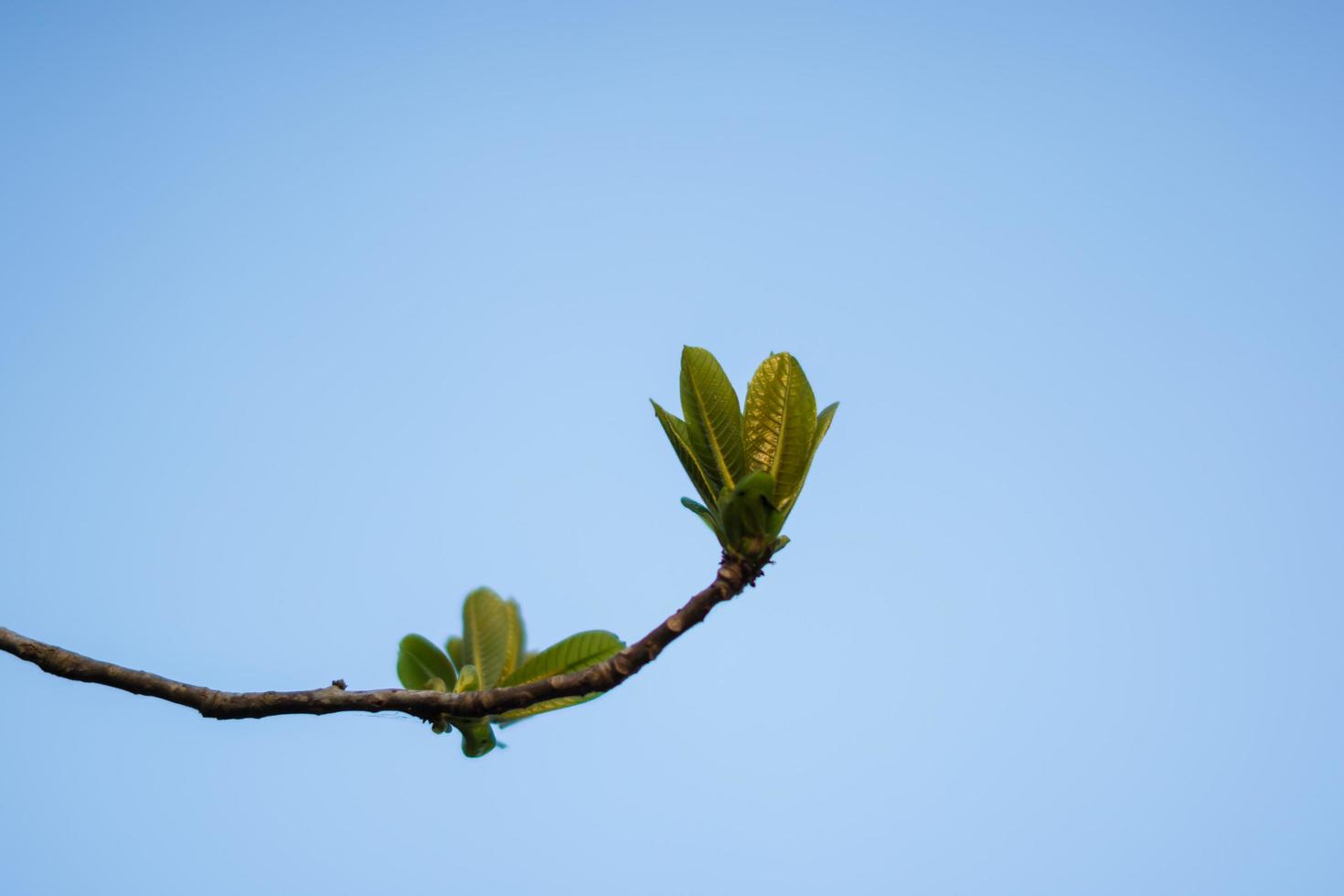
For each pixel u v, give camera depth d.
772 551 4.00
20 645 3.57
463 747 4.02
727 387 4.05
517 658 4.40
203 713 3.65
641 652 3.89
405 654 4.35
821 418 4.22
